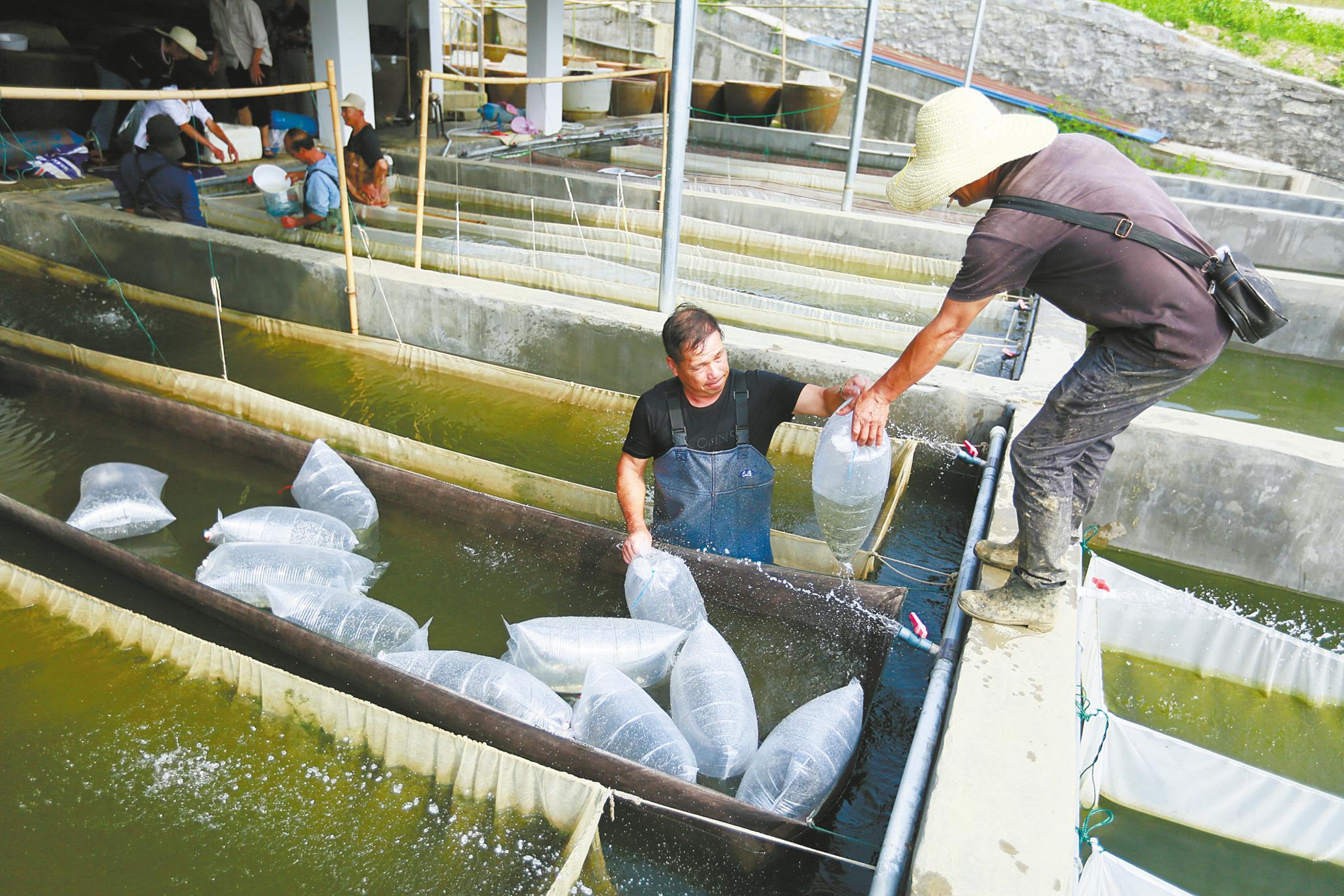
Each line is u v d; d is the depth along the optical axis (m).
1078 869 1.82
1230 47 15.48
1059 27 15.32
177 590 2.96
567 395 4.84
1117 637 3.22
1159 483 3.73
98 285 6.61
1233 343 7.09
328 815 2.21
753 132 13.21
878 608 2.69
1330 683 2.97
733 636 2.88
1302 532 3.53
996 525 3.05
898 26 17.02
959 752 2.01
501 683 2.46
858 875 2.12
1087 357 2.20
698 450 2.90
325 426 4.23
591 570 3.21
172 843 2.13
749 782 2.26
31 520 3.31
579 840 2.01
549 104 12.00
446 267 6.55
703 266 6.96
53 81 9.18
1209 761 2.46
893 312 6.49
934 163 2.10
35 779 2.30
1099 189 1.99
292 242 7.15
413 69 11.88
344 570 3.09
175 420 4.15
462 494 3.43
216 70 9.90
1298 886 2.40
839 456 2.72
